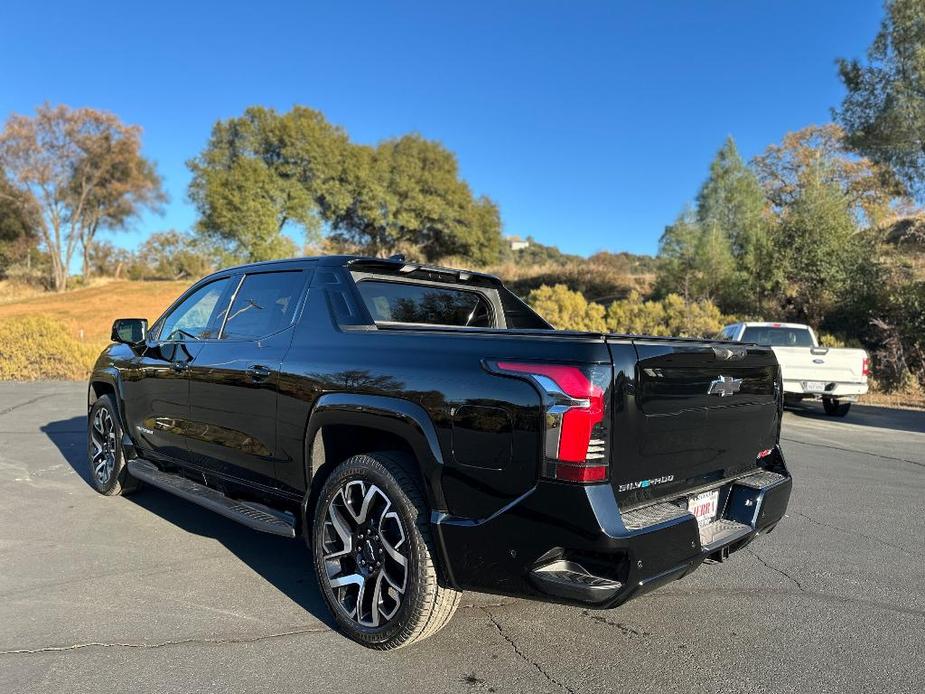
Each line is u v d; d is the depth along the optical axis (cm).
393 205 3944
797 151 3216
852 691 268
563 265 3728
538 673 279
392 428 285
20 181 4919
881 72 1755
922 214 2305
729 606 351
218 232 3722
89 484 583
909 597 365
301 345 345
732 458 319
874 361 1614
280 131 3759
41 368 1625
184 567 394
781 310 2034
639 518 256
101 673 272
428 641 306
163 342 463
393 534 292
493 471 254
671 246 2394
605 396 243
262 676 272
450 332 289
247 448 371
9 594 351
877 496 591
